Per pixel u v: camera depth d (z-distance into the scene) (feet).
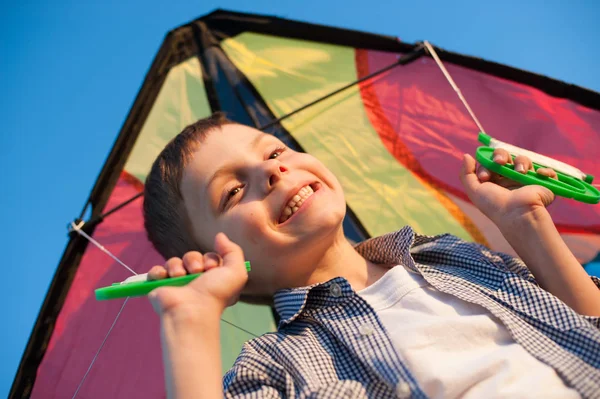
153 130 5.00
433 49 5.08
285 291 3.71
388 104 5.11
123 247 4.72
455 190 4.99
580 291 3.47
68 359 4.42
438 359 3.15
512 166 3.95
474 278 3.77
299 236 3.63
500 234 4.93
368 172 5.08
